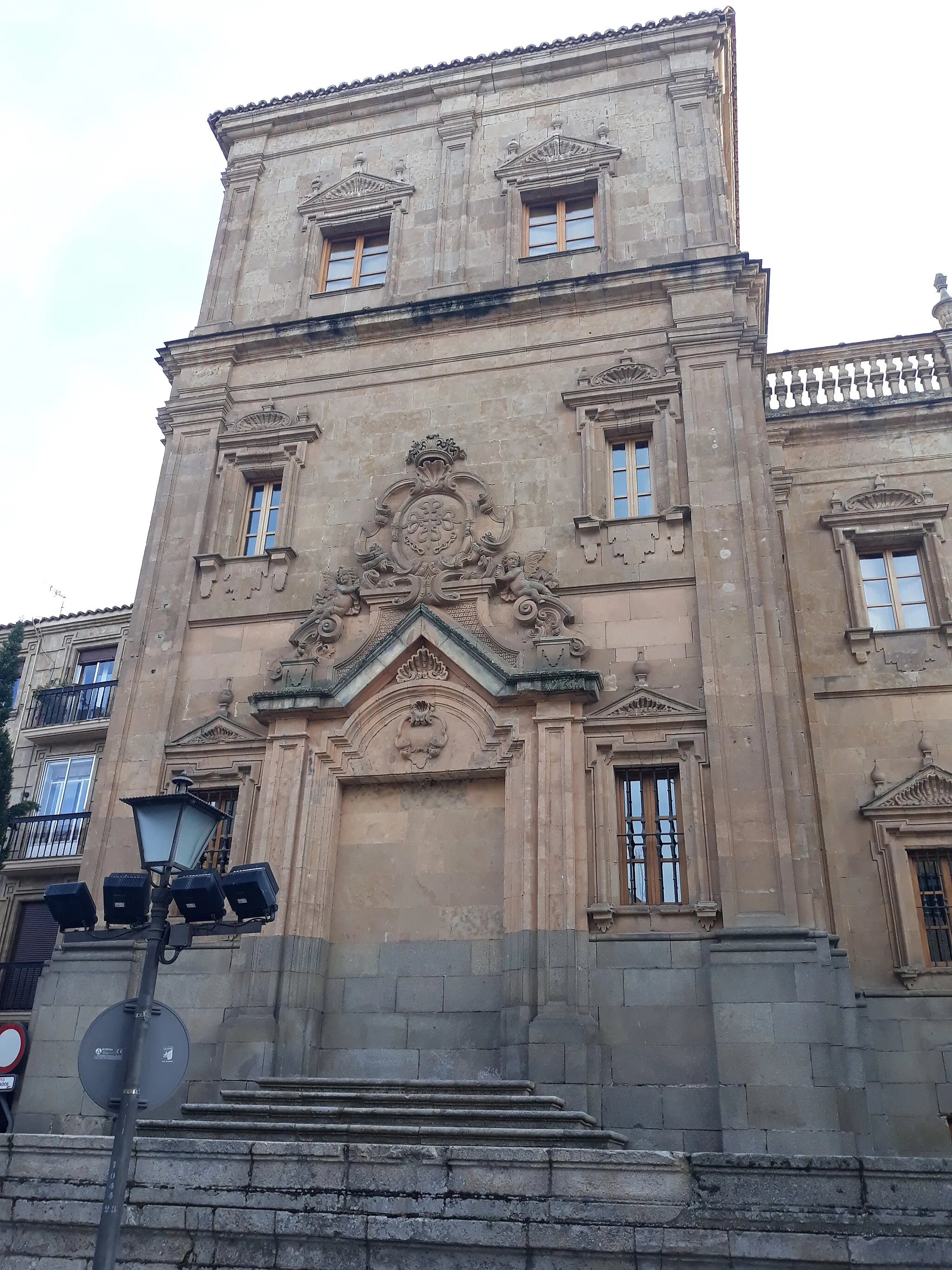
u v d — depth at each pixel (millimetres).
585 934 15992
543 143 23703
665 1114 14664
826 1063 14336
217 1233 9508
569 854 16328
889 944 18812
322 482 21406
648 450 20312
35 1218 9977
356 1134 11859
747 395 19609
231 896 9375
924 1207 8398
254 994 16609
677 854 16625
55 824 26719
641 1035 15227
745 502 18531
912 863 19516
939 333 23828
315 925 17203
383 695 18562
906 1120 17422
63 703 28438
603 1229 8789
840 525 22359
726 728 16859
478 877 17281
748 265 20594
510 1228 8945
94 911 9523
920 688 20641
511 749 17531
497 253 22938
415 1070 16203
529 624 18625
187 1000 17047
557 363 21141
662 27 23922
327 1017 16906
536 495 19922
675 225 22078
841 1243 8344
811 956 14977
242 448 22172
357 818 18250
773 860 15805
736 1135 14156
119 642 29188
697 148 22656
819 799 20141
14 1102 20422
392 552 19984
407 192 24266
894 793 19656
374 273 24234
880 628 21766
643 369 20422
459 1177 9266
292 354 22984
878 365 24250
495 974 16547
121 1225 9188
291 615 20062
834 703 20906
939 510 21953
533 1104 13484
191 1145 9953
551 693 17375
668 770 17250
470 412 21203
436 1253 9047
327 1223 9297
